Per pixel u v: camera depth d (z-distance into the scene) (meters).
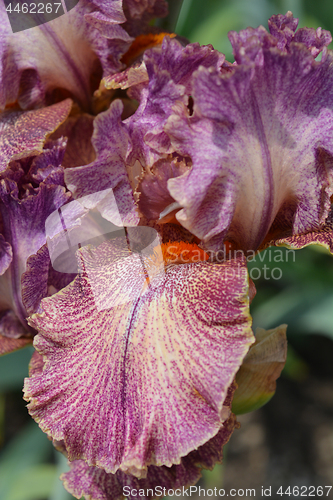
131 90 0.28
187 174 0.25
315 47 0.27
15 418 0.71
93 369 0.26
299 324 0.61
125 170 0.27
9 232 0.28
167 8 0.30
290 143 0.27
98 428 0.25
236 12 0.53
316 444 0.64
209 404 0.25
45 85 0.30
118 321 0.26
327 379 0.71
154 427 0.25
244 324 0.25
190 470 0.27
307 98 0.26
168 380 0.25
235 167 0.26
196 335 0.25
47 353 0.26
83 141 0.30
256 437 0.66
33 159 0.28
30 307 0.28
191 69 0.27
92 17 0.28
